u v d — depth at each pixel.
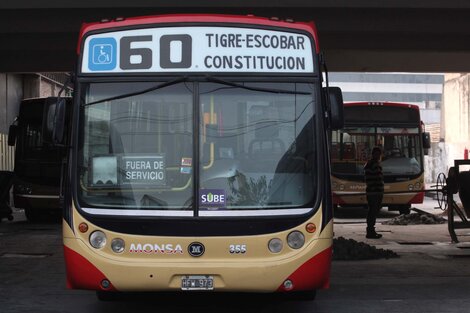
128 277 5.69
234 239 5.76
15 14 15.30
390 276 9.25
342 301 7.58
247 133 6.08
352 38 17.77
